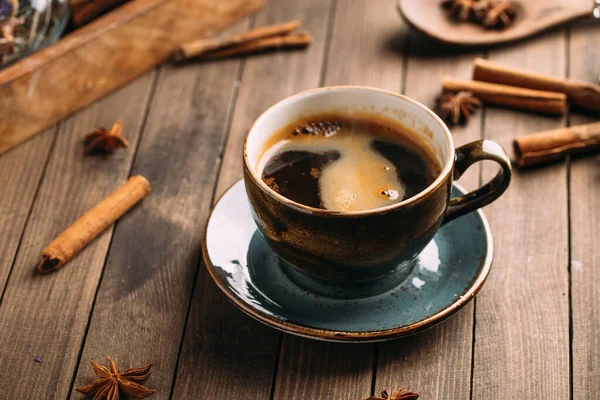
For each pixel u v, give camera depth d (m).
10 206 0.65
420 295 0.56
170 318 0.58
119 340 0.57
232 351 0.57
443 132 0.55
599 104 0.70
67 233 0.62
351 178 0.56
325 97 0.58
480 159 0.55
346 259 0.53
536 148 0.66
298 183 0.56
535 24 0.76
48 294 0.60
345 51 0.77
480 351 0.56
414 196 0.52
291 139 0.58
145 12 0.73
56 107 0.71
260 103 0.73
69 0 0.73
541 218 0.63
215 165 0.68
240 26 0.80
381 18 0.80
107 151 0.69
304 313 0.55
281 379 0.55
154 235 0.63
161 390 0.55
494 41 0.75
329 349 0.57
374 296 0.56
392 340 0.57
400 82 0.74
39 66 0.69
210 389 0.55
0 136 0.69
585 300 0.59
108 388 0.54
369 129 0.58
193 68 0.76
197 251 0.62
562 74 0.74
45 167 0.68
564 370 0.56
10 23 0.68
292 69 0.76
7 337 0.58
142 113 0.72
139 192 0.64
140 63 0.75
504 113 0.71
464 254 0.57
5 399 0.55
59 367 0.56
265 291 0.56
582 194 0.65
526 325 0.57
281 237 0.54
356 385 0.55
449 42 0.75
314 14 0.81
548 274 0.60
